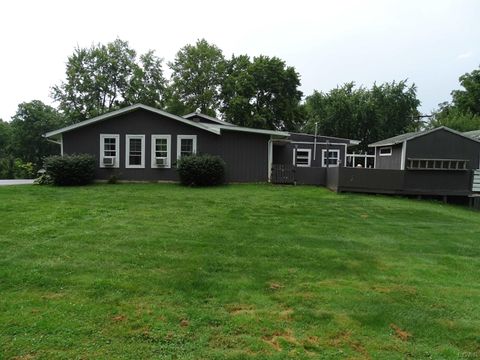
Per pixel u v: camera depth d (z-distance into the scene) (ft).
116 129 54.19
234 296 13.69
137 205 32.91
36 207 30.19
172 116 53.88
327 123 135.74
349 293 14.48
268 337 10.94
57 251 18.24
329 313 12.65
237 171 55.93
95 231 22.50
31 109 150.30
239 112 123.03
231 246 20.27
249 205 34.99
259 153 56.49
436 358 10.32
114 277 14.99
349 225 28.02
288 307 13.00
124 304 12.60
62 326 10.95
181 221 26.50
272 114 124.88
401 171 48.52
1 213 27.20
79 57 129.39
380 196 47.34
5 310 11.85
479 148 52.24
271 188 49.55
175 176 54.80
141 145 54.49
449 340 11.35
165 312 12.11
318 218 30.14
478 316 12.98
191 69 134.82
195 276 15.47
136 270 15.94
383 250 21.38
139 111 54.24
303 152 80.07
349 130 135.44
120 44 133.69
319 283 15.47
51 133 53.11
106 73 131.34
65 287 13.88
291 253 19.51
